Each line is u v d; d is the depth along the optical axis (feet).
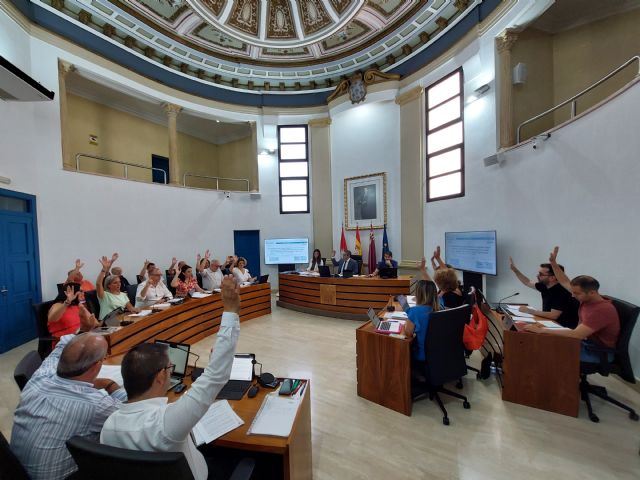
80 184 16.89
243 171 31.78
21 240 13.91
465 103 17.29
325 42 21.18
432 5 17.20
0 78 10.40
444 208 19.20
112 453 2.79
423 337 7.88
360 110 24.32
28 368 5.27
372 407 8.32
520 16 13.96
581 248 10.39
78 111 21.67
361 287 17.29
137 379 3.44
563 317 8.98
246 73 24.35
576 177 10.55
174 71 22.58
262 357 11.88
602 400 8.30
